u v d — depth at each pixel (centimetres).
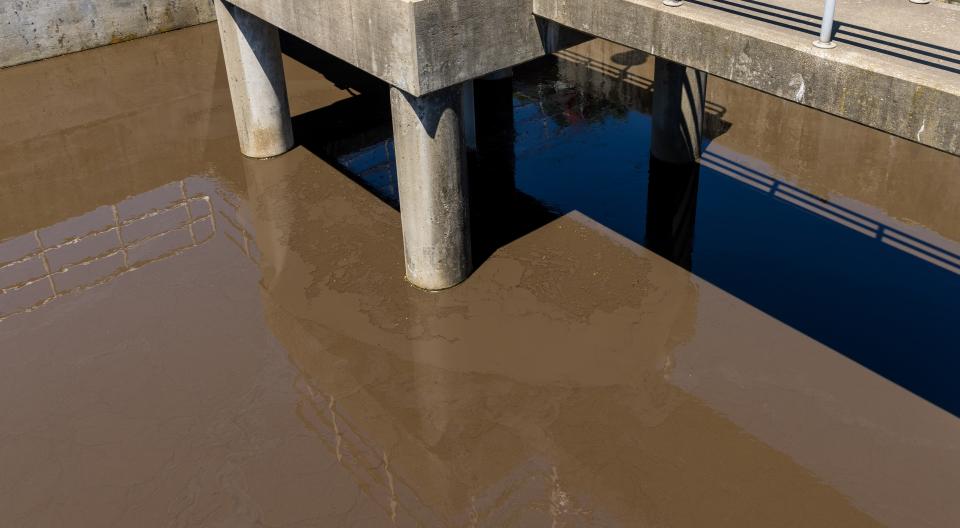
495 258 1133
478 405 902
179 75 1706
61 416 904
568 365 950
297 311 1048
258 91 1317
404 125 952
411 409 900
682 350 965
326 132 1464
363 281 1095
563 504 786
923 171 1313
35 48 1758
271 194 1292
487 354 969
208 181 1338
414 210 1013
